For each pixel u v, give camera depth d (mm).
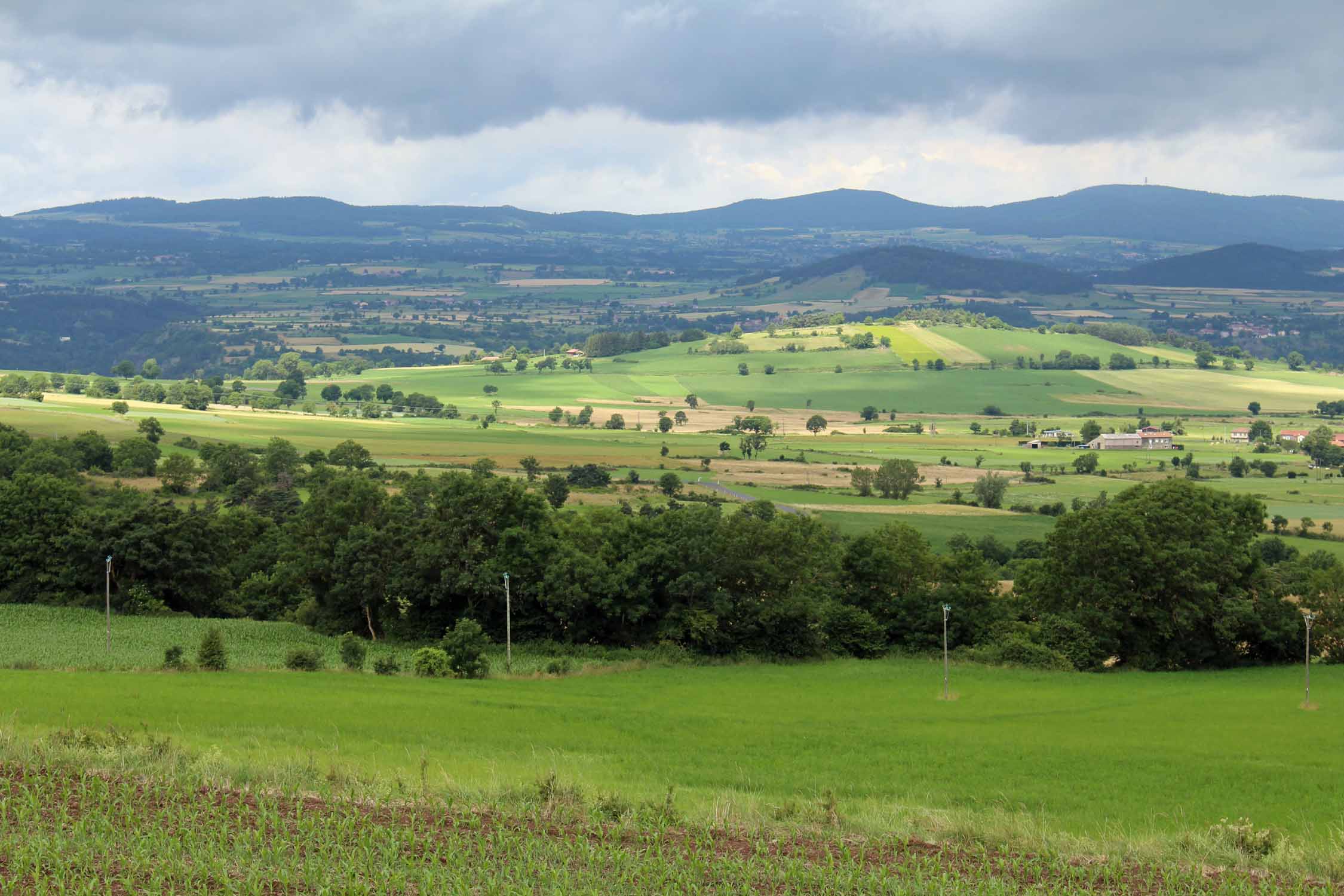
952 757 52344
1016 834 28516
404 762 39562
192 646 85688
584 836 25844
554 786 29672
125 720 47219
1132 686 83438
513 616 94062
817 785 43281
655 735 54875
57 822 24344
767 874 24000
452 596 93938
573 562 92125
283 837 24062
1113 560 94562
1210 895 23922
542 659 88500
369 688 65875
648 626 95375
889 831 28375
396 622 95500
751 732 57406
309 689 63562
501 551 93125
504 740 49938
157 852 22781
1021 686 82062
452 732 50688
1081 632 94000
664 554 93000
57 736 33875
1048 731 62094
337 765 33375
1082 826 38062
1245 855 27266
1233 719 67812
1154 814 41062
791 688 78125
